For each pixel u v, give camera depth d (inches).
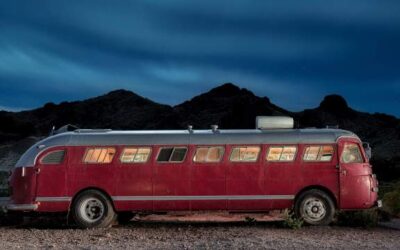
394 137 4116.6
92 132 569.0
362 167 552.1
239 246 399.9
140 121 5467.5
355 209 548.4
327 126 589.6
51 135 605.3
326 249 386.6
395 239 448.8
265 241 423.8
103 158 556.4
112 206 555.8
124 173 552.7
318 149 553.3
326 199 546.0
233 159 552.1
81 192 554.9
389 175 1978.3
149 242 434.6
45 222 624.4
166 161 553.3
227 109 5123.0
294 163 550.0
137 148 557.3
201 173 550.3
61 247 408.5
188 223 589.9
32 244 425.4
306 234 474.6
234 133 559.8
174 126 5137.8
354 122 5088.6
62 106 6181.1
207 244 412.8
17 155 3314.5
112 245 418.6
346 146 554.3
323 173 548.4
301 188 547.2
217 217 662.5
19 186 555.2
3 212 626.8
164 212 567.2
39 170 553.9
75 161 555.8
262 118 568.4
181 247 402.3
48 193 551.5
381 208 657.0
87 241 444.5
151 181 550.9
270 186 547.8
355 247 397.1
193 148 554.3
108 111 5944.9
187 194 548.7
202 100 5556.1
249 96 5098.4
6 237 472.4
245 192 547.5
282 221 563.5
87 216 552.1
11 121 4891.7
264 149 552.7
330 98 5403.5
